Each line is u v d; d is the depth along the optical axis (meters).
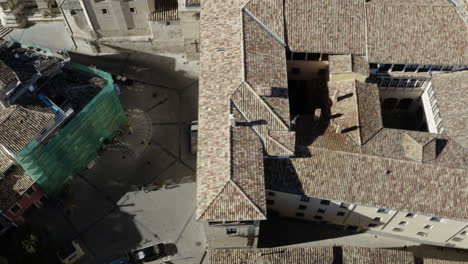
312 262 42.50
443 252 50.12
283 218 52.19
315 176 45.56
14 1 67.69
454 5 53.88
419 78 54.31
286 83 48.97
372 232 51.16
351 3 54.28
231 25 52.22
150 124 59.56
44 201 52.56
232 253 42.56
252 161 43.00
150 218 51.78
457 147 47.19
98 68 65.06
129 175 55.03
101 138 55.56
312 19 53.59
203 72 49.47
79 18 62.41
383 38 52.84
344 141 47.47
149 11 61.09
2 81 46.53
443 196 44.25
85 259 48.88
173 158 56.53
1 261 46.25
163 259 48.97
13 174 48.38
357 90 51.03
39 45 67.75
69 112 48.59
